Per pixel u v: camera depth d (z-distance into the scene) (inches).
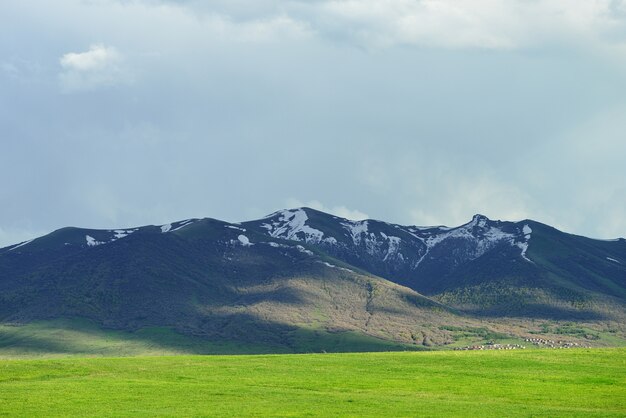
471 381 6112.2
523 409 5113.2
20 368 6461.6
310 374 6378.0
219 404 5201.8
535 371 6535.4
